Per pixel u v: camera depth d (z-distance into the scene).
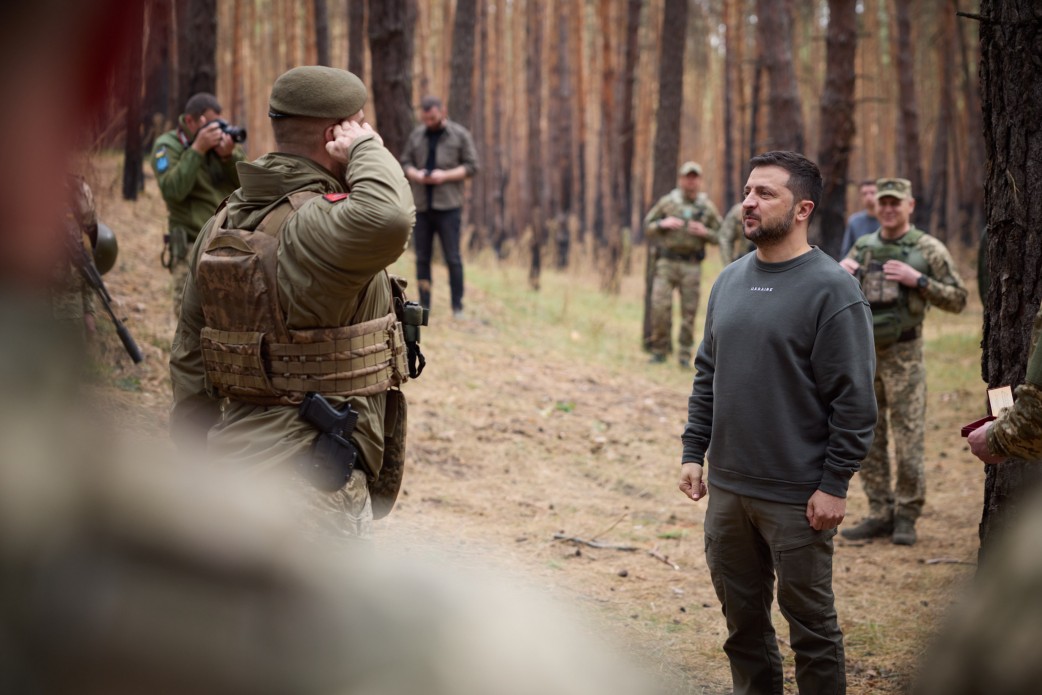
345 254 2.36
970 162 26.27
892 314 5.36
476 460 6.47
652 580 4.76
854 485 6.89
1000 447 2.42
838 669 3.03
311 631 0.39
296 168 2.55
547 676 0.40
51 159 0.39
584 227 27.47
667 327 10.16
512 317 10.74
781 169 3.02
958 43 28.94
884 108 33.81
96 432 0.41
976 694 0.51
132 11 0.39
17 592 0.37
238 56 22.28
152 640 0.38
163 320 6.82
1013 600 0.51
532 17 24.69
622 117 18.75
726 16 27.92
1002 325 3.17
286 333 2.46
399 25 9.97
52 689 0.37
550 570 4.69
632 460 6.98
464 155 9.34
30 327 0.40
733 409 3.06
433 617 0.41
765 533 3.05
